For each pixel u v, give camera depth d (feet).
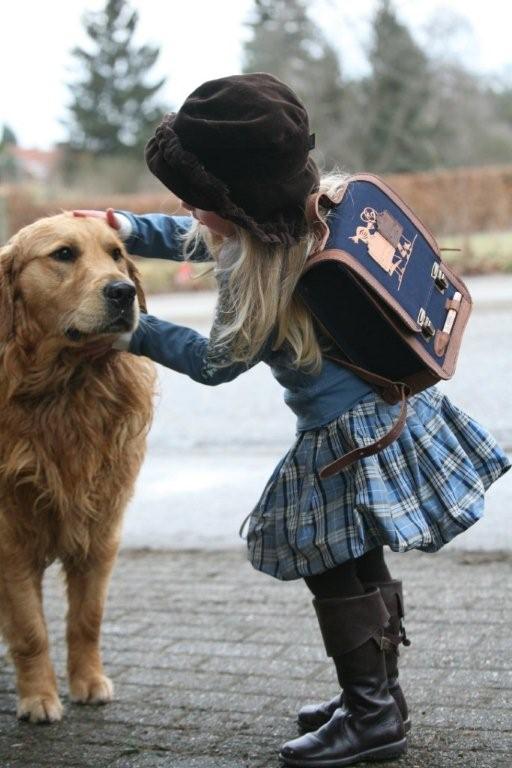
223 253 10.66
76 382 12.72
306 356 10.41
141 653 14.49
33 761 11.16
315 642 14.47
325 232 10.25
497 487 21.88
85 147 200.03
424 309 10.62
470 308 11.39
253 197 10.19
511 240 77.36
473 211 81.41
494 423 27.81
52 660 14.82
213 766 10.62
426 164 125.70
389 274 10.37
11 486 12.57
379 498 10.08
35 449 12.53
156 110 202.39
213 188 10.18
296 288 10.37
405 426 10.62
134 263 13.88
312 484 10.59
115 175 169.17
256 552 11.18
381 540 10.32
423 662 13.19
